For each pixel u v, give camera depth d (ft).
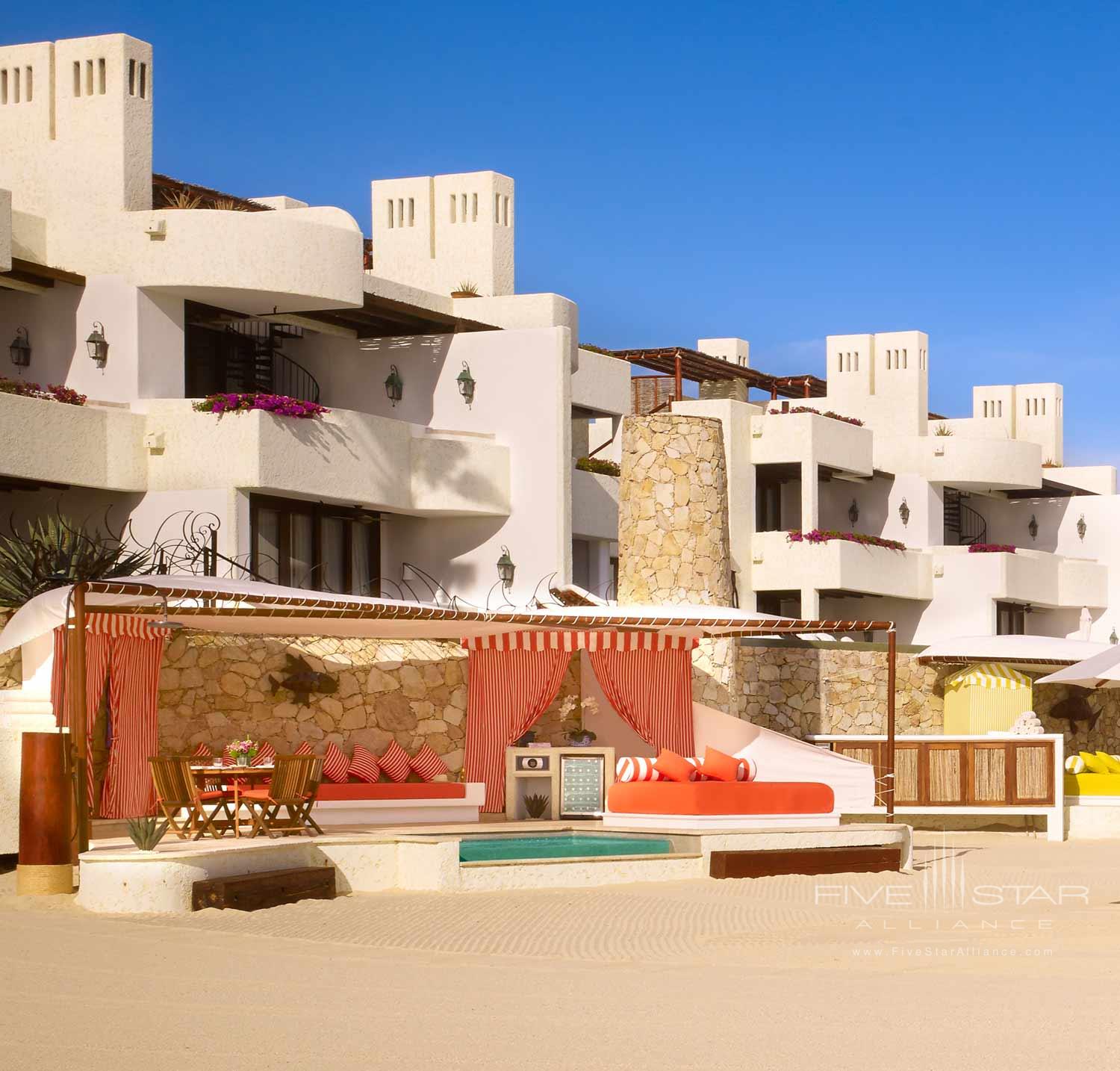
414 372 104.17
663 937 45.06
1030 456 145.59
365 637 75.92
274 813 56.85
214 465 84.84
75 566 70.08
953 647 99.55
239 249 87.51
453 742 83.15
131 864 46.88
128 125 89.30
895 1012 32.99
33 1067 27.61
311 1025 31.37
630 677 79.15
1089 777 84.69
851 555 126.31
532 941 43.75
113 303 87.35
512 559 100.53
